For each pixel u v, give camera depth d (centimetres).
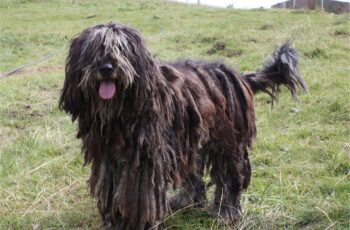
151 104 212
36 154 356
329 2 1162
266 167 336
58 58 704
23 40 820
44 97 484
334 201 282
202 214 282
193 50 702
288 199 291
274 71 296
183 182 271
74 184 318
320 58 625
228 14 1002
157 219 232
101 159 227
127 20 967
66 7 1166
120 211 226
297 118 423
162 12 1053
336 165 331
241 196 295
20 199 301
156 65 216
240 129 272
